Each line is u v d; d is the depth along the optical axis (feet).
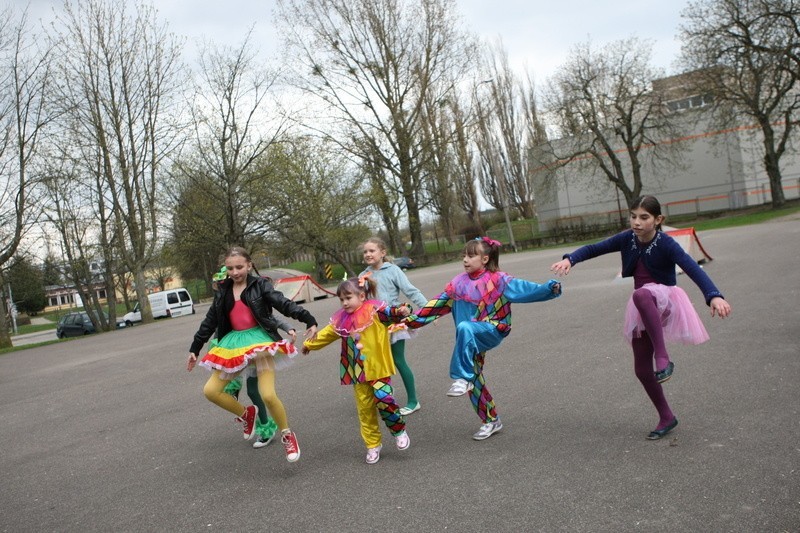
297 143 116.47
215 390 17.03
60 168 93.25
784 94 121.80
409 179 146.72
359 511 13.08
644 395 18.99
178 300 128.98
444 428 18.24
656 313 14.62
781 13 110.93
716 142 147.33
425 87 140.15
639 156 167.32
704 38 119.03
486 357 27.58
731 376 19.86
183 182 110.42
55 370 45.68
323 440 18.48
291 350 17.02
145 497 15.46
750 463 13.16
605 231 158.81
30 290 197.47
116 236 103.30
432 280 86.33
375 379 15.89
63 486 17.08
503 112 203.10
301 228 124.36
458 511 12.48
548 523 11.53
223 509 14.10
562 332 31.60
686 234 54.34
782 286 36.50
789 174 158.61
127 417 25.04
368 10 133.69
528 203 210.18
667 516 11.32
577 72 140.36
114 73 92.79
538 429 16.99
